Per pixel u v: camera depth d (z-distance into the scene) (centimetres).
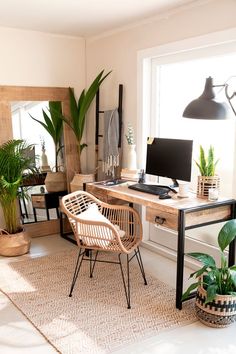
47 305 271
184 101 344
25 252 373
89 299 280
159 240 386
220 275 240
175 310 264
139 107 374
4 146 366
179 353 217
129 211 318
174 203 267
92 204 308
